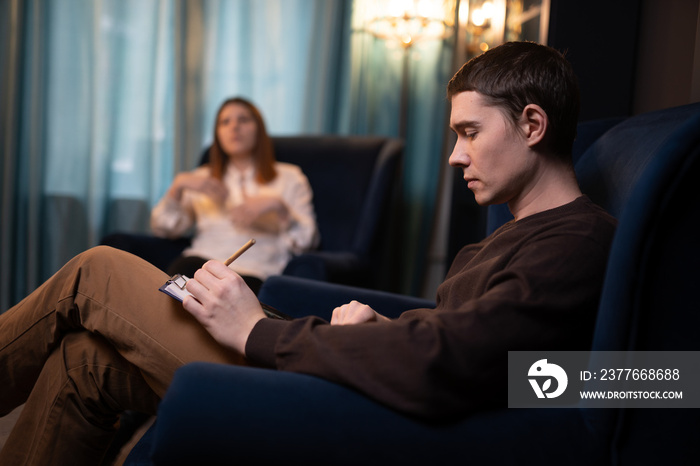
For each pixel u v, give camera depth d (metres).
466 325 0.65
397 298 1.18
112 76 2.63
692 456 0.67
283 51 2.77
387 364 0.63
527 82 0.79
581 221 0.74
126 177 2.70
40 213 2.60
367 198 2.20
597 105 1.63
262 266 2.05
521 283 0.68
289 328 0.73
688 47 1.46
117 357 0.85
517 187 0.83
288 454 0.60
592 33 1.62
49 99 2.61
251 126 2.19
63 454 0.82
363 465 0.61
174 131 2.67
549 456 0.64
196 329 0.84
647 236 0.65
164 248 2.05
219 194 2.12
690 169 0.63
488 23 2.32
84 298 0.85
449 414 0.64
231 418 0.60
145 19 2.66
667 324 0.66
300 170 2.38
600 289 0.69
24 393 0.94
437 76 2.71
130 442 1.38
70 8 2.60
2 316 0.96
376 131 2.76
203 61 2.70
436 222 2.81
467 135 0.84
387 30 2.71
